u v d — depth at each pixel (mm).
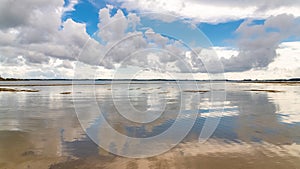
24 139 10750
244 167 7758
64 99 28703
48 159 8406
